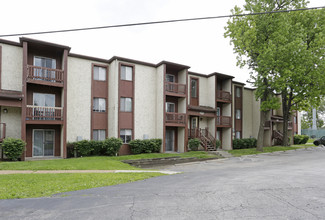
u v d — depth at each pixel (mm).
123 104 19656
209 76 25656
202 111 23406
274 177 9625
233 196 6621
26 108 15445
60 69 17594
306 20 23547
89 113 18688
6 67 15570
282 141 29547
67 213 5328
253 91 31078
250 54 23312
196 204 5906
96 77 19328
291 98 27984
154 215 5141
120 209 5574
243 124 29531
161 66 21094
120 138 18469
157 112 21406
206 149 21875
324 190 7258
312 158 18297
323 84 22547
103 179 9391
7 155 14352
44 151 16953
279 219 4836
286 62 20734
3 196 6750
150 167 15477
